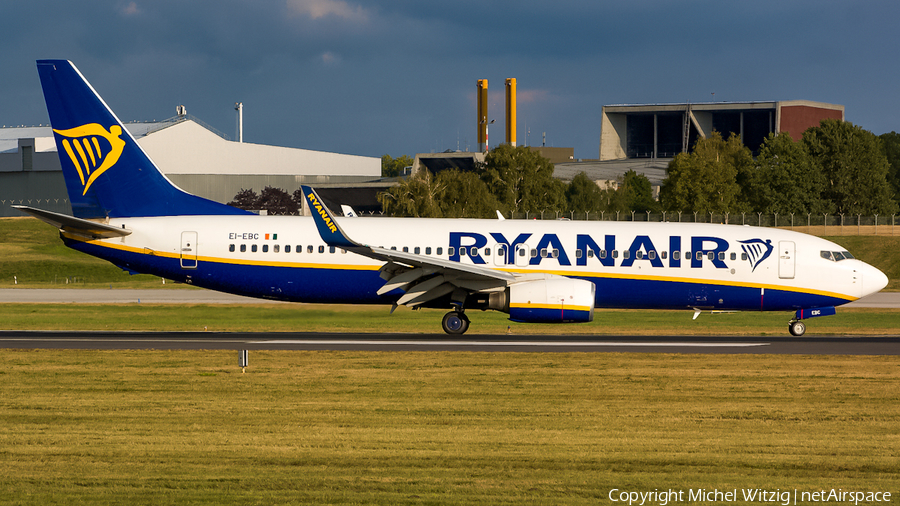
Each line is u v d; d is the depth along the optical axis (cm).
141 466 5144
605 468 5228
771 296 12150
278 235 11988
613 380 8100
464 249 11844
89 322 13688
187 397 7181
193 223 12025
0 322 13538
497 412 6700
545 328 13162
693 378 8256
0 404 6856
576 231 12138
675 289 12075
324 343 10681
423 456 5416
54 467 5116
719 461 5412
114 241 11944
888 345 10888
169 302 17462
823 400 7300
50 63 12031
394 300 12012
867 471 5250
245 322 13825
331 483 4841
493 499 4609
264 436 5875
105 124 12119
